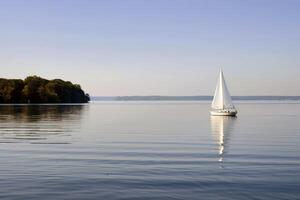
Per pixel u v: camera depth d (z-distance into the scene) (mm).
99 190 17531
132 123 66062
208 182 19016
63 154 28266
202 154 28328
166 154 28297
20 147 32406
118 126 58156
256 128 54781
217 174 20844
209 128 54938
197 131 49688
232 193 17125
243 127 56969
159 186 18234
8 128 52250
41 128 52594
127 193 17062
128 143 35531
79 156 27281
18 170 21984
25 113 95625
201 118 83688
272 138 40344
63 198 16281
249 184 18641
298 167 22891
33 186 18203
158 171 21672
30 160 25469
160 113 111000
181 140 38344
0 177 20156
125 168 22594
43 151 29875
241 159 25953
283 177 20125
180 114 105125
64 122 65812
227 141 37531
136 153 28844
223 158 26359
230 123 66750
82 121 69438
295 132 47750
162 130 50875
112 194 16906
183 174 20844
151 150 30594
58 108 132375
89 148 31781
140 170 21969
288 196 16750
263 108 161125
